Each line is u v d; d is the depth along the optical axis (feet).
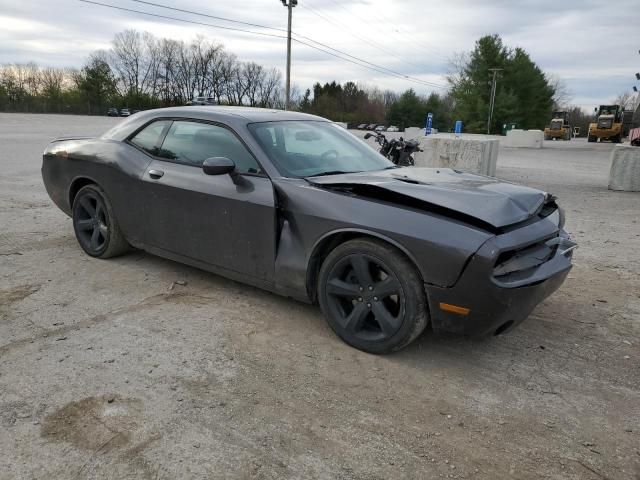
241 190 11.76
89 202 15.83
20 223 20.51
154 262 15.71
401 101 320.50
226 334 11.20
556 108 273.75
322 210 10.57
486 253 8.88
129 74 277.85
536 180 43.57
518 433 8.25
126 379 9.30
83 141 16.10
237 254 12.14
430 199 9.75
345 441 7.88
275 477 7.06
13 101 238.07
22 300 12.67
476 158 38.45
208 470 7.13
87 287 13.64
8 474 6.91
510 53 198.39
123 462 7.21
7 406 8.39
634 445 8.05
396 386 9.46
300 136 13.19
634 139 61.26
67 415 8.21
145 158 14.06
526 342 11.46
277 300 13.08
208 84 296.71
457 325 9.49
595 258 18.47
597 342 11.59
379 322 10.21
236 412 8.46
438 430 8.24
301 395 9.04
